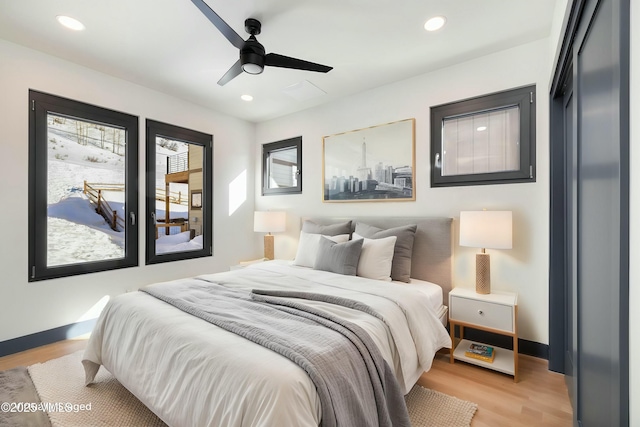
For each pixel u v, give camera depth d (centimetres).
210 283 230
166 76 299
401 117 305
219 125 400
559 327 217
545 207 233
